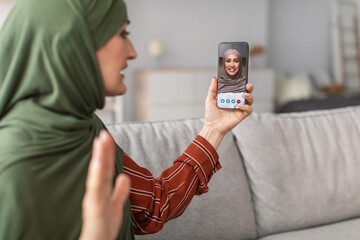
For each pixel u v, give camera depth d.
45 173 0.55
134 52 0.70
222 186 1.28
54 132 0.58
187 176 0.84
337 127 1.60
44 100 0.59
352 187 1.50
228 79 0.86
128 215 0.73
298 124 1.54
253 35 5.98
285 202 1.38
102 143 0.41
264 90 5.45
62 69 0.58
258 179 1.38
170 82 4.73
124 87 0.68
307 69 6.70
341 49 6.52
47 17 0.57
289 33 6.53
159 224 0.81
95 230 0.42
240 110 0.84
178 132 1.33
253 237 1.34
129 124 1.31
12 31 0.58
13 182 0.52
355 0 6.70
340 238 1.29
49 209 0.54
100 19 0.61
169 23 5.29
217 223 1.25
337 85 5.93
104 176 0.42
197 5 5.46
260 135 1.42
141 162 1.21
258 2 5.95
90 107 0.64
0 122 0.59
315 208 1.42
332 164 1.50
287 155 1.43
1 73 0.59
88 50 0.59
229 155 1.34
